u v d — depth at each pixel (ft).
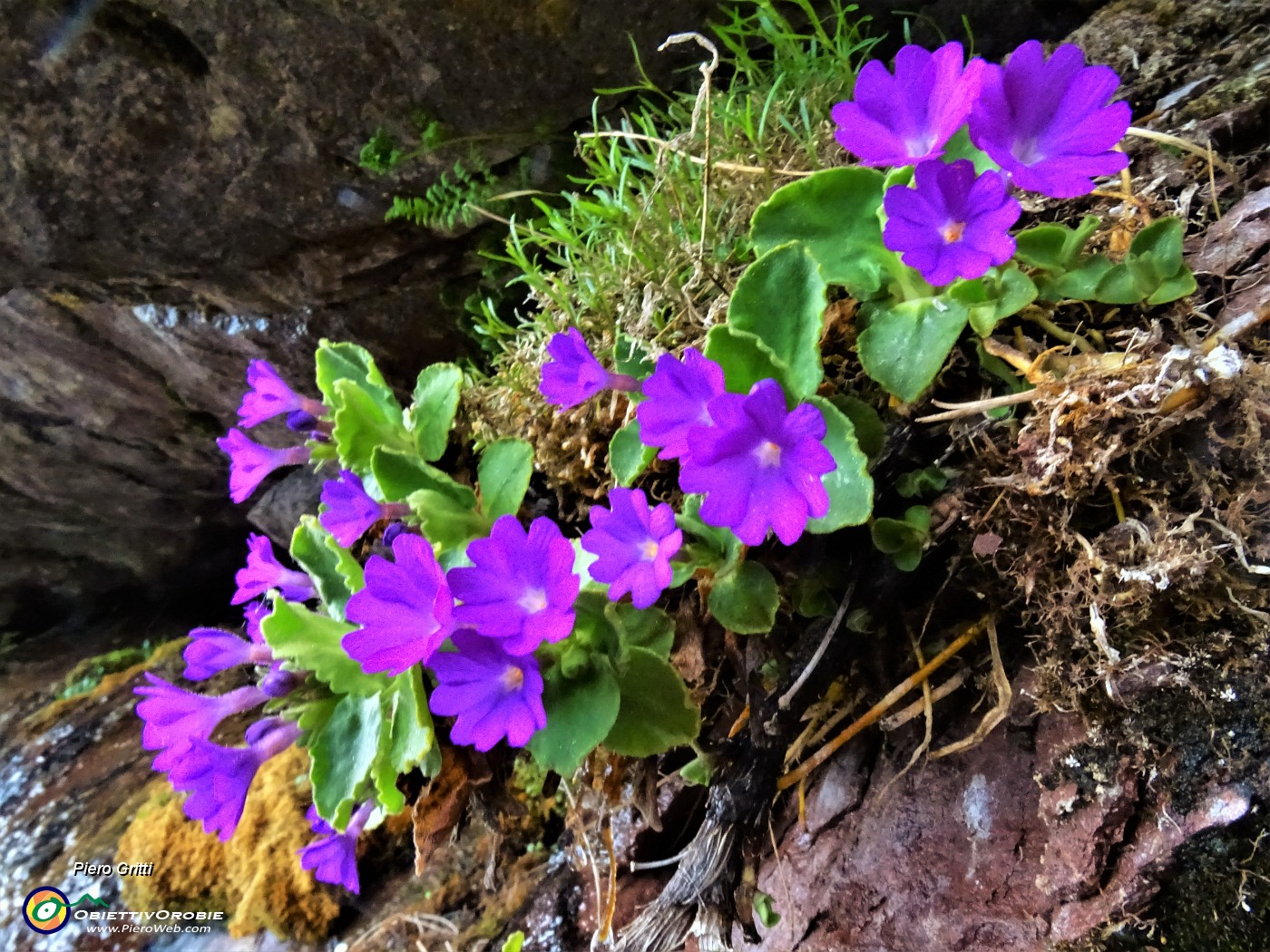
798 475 0.46
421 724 0.66
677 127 0.99
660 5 0.96
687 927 0.59
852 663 0.65
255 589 0.82
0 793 1.79
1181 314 0.55
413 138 1.11
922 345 0.55
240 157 1.16
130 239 1.28
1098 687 0.54
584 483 0.80
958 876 0.62
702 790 0.83
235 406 1.64
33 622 2.39
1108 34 0.78
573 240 0.89
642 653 0.62
